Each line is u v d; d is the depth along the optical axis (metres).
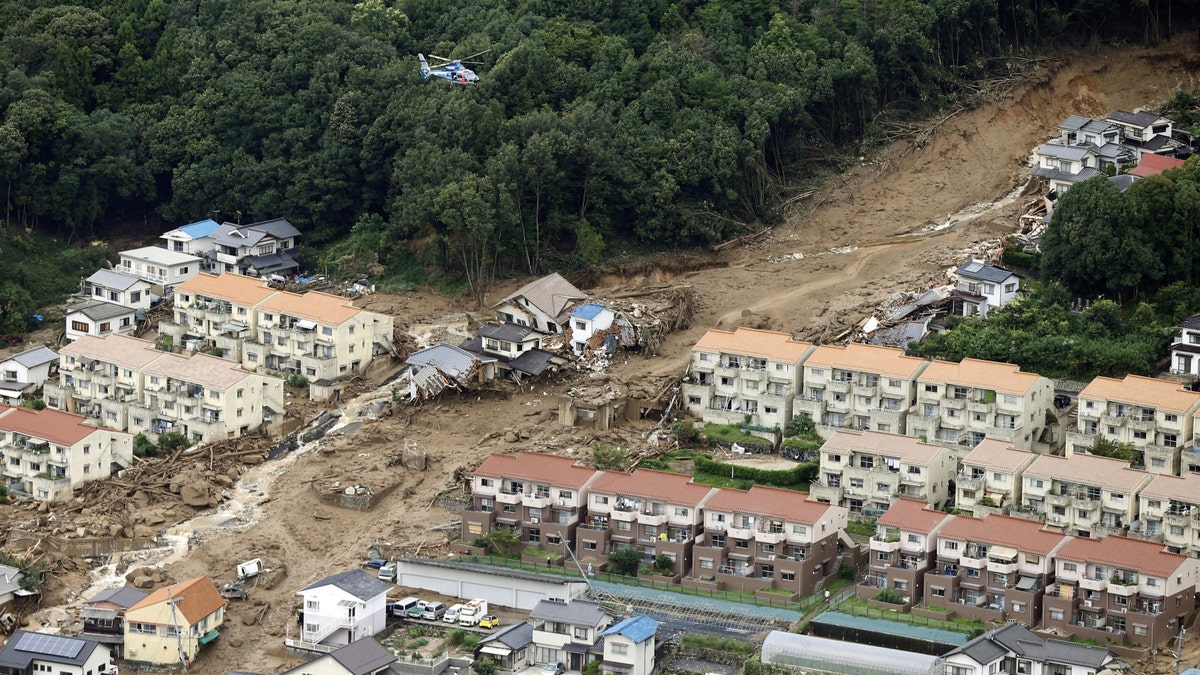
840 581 166.38
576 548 170.50
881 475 173.62
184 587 160.25
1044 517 169.25
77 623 163.50
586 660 152.38
